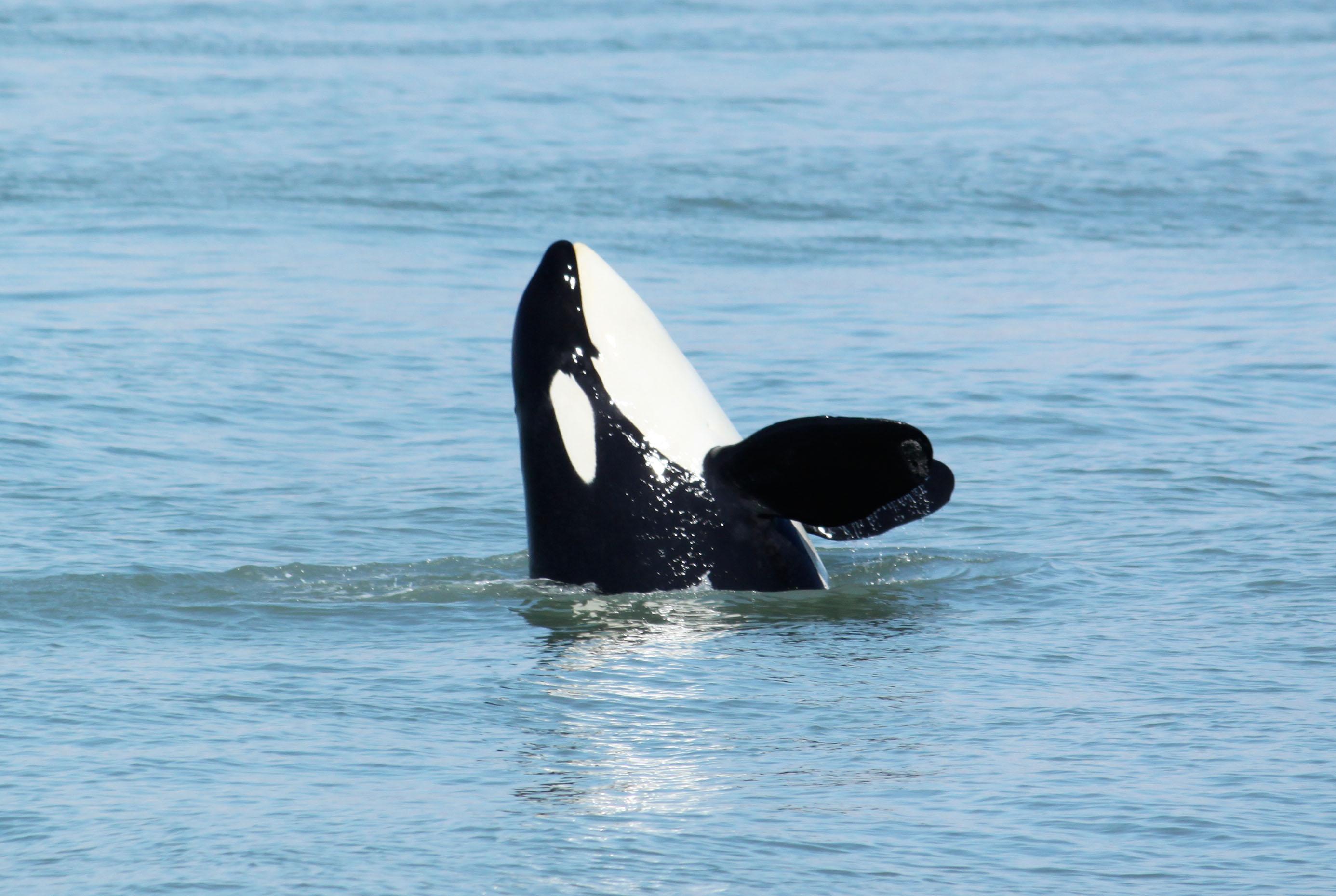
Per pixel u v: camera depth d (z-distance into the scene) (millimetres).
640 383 42469
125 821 26172
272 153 155000
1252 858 24625
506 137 167125
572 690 33688
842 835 25562
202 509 53281
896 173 149625
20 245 110812
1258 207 135875
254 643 37938
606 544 42281
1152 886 23703
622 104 194750
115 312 90062
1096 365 80062
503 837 25453
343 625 39594
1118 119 188875
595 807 26781
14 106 180875
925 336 88062
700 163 152500
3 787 27750
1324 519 50875
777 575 42344
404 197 133625
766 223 126688
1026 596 42312
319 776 28375
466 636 38500
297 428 66438
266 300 94938
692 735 30797
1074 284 104438
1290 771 28297
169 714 31984
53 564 45812
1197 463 59531
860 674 34906
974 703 32688
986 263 112312
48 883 23734
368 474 59062
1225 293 100625
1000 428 66438
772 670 35281
